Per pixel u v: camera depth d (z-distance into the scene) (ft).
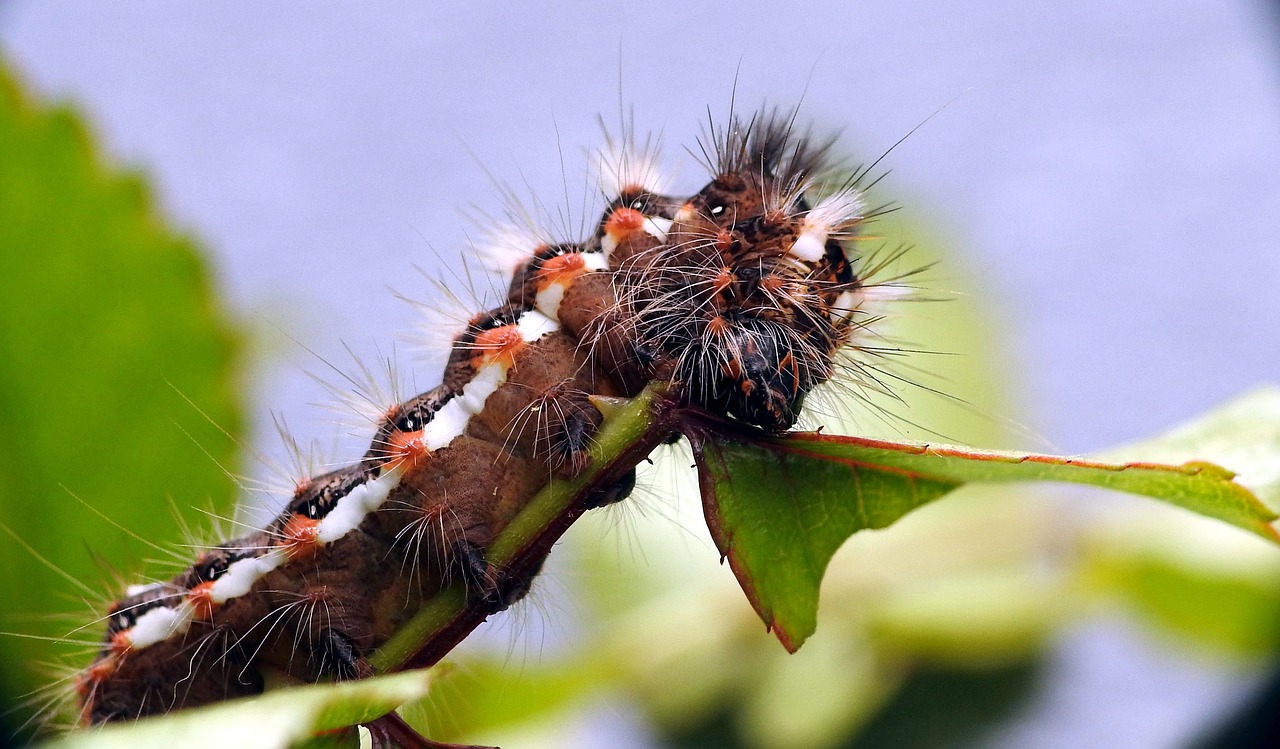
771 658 0.55
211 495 0.49
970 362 0.56
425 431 0.48
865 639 0.55
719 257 0.48
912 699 0.55
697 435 0.47
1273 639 0.54
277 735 0.42
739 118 0.50
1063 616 0.55
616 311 0.48
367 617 0.48
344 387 0.50
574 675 0.55
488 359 0.48
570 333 0.48
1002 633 0.54
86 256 0.48
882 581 0.55
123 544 0.49
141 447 0.49
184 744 0.42
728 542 0.47
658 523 0.56
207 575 0.49
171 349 0.49
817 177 0.50
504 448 0.48
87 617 0.50
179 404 0.49
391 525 0.48
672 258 0.48
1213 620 0.54
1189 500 0.45
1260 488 0.45
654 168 0.50
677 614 0.55
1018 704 0.55
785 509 0.47
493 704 0.54
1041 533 0.55
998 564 0.55
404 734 0.47
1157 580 0.54
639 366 0.48
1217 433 0.46
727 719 0.55
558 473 0.47
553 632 0.52
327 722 0.44
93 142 0.48
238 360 0.49
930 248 0.56
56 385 0.49
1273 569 0.54
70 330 0.48
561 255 0.49
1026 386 0.56
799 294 0.48
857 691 0.54
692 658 0.55
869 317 0.50
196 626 0.49
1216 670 0.54
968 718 0.55
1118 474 0.45
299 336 0.51
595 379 0.48
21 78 0.48
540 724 0.54
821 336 0.48
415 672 0.43
